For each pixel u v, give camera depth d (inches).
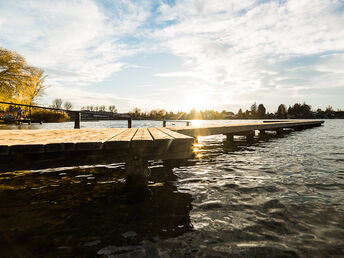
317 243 75.5
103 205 108.7
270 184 146.3
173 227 86.5
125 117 642.8
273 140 477.1
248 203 112.0
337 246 73.6
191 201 114.5
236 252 70.2
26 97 821.9
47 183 146.4
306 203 112.1
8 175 167.3
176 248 72.4
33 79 825.5
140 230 84.3
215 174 173.8
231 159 241.8
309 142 432.5
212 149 328.2
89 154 106.7
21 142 94.3
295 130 874.1
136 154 115.6
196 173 177.0
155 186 141.2
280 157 256.1
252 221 91.9
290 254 69.2
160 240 77.3
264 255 68.7
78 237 79.4
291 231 83.7
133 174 117.4
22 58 802.2
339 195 124.6
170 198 118.8
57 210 103.0
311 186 142.1
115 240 77.5
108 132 166.7
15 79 772.0
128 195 118.5
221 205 109.3
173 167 199.6
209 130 327.0
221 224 89.2
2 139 108.0
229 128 387.5
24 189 133.6
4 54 754.8
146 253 69.8
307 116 5590.6
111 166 201.2
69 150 95.4
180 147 116.4
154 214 98.5
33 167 96.7
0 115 1259.8
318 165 210.1
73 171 181.2
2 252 70.4
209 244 74.8
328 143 414.9
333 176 168.4
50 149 92.6
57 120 1878.7
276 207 107.0
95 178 159.5
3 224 89.2
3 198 118.2
